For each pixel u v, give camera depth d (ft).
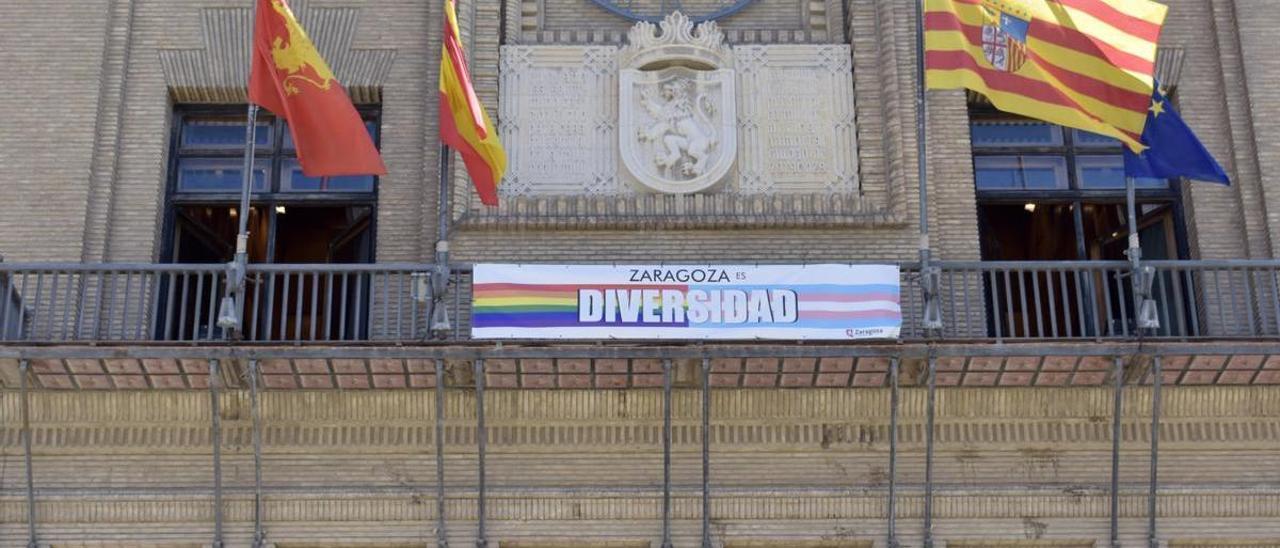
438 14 60.13
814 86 59.47
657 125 58.08
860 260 56.54
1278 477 52.70
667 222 56.59
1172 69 60.70
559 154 58.29
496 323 48.83
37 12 59.93
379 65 60.13
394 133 59.06
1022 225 59.57
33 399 51.83
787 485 51.98
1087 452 52.70
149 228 57.62
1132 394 52.49
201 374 50.60
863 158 58.08
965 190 58.34
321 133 51.75
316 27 60.64
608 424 52.39
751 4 61.72
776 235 56.85
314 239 59.16
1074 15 53.16
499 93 59.06
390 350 48.83
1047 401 52.42
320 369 50.08
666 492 50.49
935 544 51.60
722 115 58.29
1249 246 57.62
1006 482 52.24
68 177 57.36
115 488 51.60
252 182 59.41
